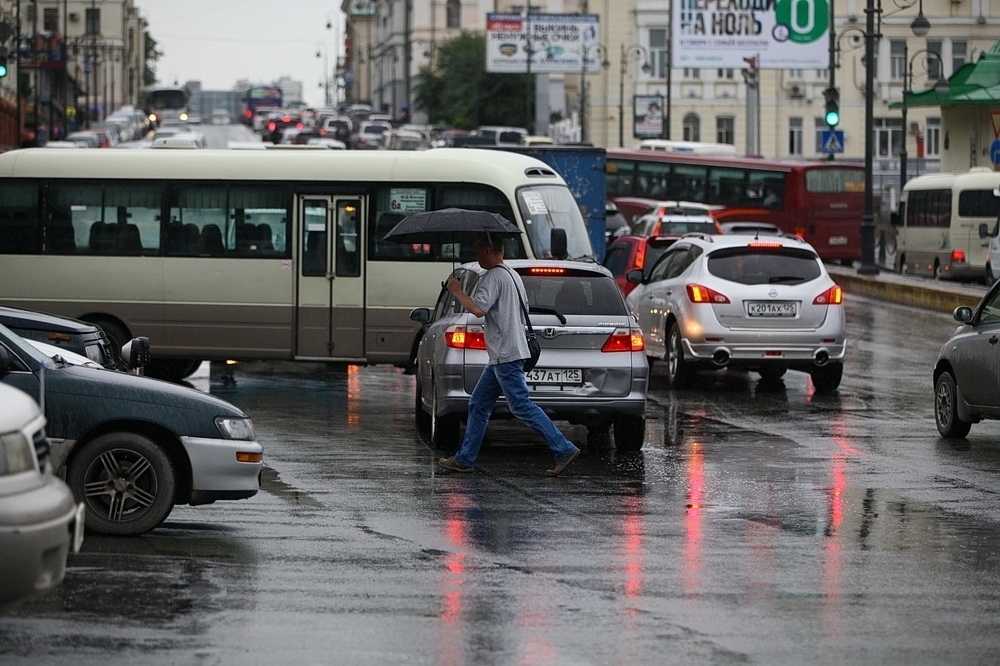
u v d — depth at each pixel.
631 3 167.88
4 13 149.12
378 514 21.16
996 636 14.59
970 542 19.42
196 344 38.81
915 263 85.94
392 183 38.56
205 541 19.05
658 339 40.12
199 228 38.78
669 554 18.45
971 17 154.12
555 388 26.70
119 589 16.19
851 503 22.39
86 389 19.02
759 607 15.68
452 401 26.69
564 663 13.51
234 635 14.33
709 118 164.50
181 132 168.12
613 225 86.88
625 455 27.36
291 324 38.47
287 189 38.56
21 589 12.43
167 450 19.33
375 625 14.79
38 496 12.60
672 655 13.78
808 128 160.62
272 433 30.02
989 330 28.34
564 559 18.09
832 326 37.50
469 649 13.93
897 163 156.38
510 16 168.62
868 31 78.56
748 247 37.94
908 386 39.75
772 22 135.62
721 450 28.05
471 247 38.28
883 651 14.00
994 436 30.25
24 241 39.25
